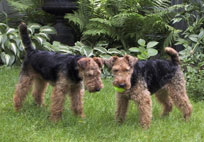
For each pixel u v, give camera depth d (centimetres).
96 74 321
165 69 341
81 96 348
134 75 326
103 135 315
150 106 329
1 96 381
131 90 327
